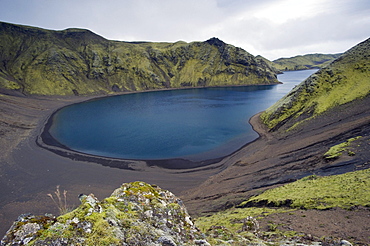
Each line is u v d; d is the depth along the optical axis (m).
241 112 112.75
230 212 26.58
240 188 36.12
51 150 64.56
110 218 7.20
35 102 139.50
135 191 10.03
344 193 20.31
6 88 158.75
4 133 76.06
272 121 80.00
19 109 111.00
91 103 164.12
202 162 54.06
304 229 14.81
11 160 56.44
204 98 174.75
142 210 8.66
